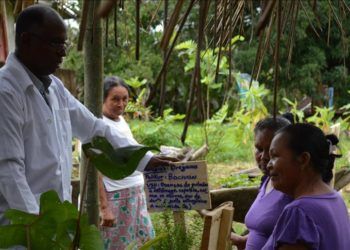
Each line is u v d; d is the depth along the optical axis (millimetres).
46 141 2541
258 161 2596
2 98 2391
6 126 2381
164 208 2830
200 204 2770
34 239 1891
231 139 8977
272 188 2418
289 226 1926
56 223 1891
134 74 14664
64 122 2701
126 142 2939
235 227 5164
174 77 16484
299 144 2016
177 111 17641
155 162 2818
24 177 2412
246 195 3355
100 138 1708
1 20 3793
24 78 2471
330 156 2180
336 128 4980
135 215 3795
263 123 2596
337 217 1979
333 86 15891
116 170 1714
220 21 1986
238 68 14688
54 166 2566
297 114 8016
